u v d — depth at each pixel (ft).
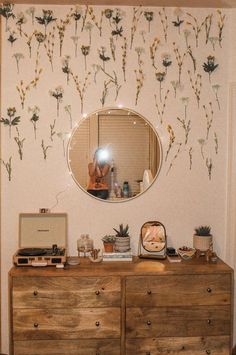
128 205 8.30
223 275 7.29
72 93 8.09
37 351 7.12
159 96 8.20
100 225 8.29
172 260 7.72
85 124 8.13
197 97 8.25
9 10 7.93
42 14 7.98
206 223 8.41
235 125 8.16
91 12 8.04
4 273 8.16
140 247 8.17
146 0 7.77
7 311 8.15
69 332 7.13
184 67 8.21
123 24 8.09
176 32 8.16
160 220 8.36
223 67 8.25
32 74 8.02
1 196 8.11
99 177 8.22
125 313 7.17
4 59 7.96
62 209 8.20
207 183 8.38
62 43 8.03
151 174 8.28
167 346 7.29
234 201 8.25
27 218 8.04
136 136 8.21
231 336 7.38
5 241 8.14
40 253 7.45
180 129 8.27
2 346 8.16
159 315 7.23
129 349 7.23
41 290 7.05
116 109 8.15
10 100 8.02
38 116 8.07
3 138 8.05
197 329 7.30
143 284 7.16
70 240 8.25
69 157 8.13
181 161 8.32
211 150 8.34
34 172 8.13
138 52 8.13
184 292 7.23
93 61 8.09
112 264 7.59
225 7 8.12
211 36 8.20
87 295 7.10
